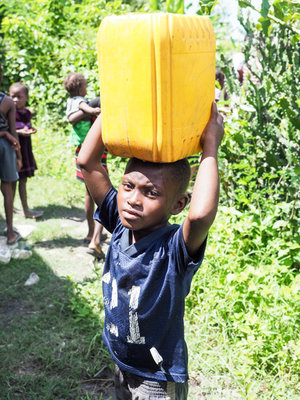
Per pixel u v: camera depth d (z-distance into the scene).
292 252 4.00
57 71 10.40
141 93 1.53
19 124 6.25
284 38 4.22
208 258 4.02
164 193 1.69
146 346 1.83
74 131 5.21
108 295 1.92
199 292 3.88
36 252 5.28
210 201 1.59
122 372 1.98
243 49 4.55
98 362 3.27
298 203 4.09
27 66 10.56
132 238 1.86
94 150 2.00
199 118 1.64
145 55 1.49
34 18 11.98
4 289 4.38
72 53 9.91
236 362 3.18
